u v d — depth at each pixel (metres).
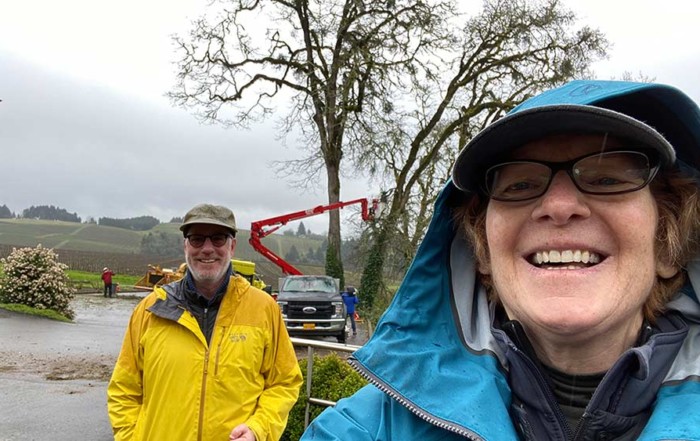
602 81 0.98
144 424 2.44
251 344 2.56
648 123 1.02
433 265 1.21
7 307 15.23
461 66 20.62
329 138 22.89
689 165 1.03
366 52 19.75
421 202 17.16
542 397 0.98
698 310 1.02
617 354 1.00
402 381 1.04
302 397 4.23
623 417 0.92
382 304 16.14
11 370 8.30
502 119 0.93
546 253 0.99
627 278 0.94
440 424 0.95
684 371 0.93
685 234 1.02
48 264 16.58
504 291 1.03
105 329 14.30
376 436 1.09
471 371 1.06
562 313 0.93
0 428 5.49
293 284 13.99
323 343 4.06
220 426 2.39
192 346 2.48
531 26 18.72
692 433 0.80
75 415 6.02
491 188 1.04
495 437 0.92
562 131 0.93
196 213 2.58
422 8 19.50
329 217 23.11
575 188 0.95
